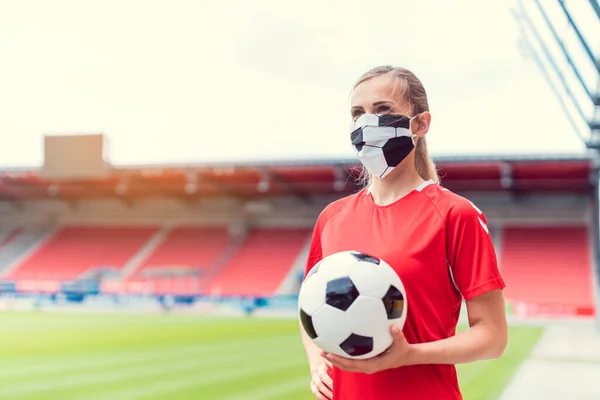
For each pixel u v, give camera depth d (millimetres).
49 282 29891
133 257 34188
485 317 2074
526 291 26594
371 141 2270
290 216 35156
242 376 9516
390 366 1947
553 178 27125
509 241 30328
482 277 2066
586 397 8078
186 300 25828
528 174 26578
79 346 13484
